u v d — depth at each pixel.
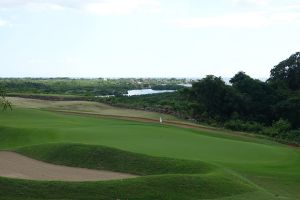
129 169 19.55
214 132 40.72
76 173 19.08
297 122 61.38
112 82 183.00
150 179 15.99
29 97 70.50
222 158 24.44
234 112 60.75
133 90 136.25
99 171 19.53
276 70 77.56
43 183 14.99
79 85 140.38
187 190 15.65
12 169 19.67
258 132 52.47
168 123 44.94
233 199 15.45
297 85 75.81
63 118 43.44
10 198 13.84
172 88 155.50
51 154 21.67
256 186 18.31
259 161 24.91
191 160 20.14
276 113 62.44
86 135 29.25
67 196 14.40
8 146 27.41
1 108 45.19
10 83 117.06
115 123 40.31
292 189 20.03
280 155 27.12
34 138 28.83
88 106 62.03
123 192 14.97
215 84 62.38
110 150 21.17
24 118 41.78
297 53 76.44
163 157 20.47
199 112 61.09
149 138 29.05
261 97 64.06
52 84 135.88
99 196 14.58
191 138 30.59
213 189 16.08
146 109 60.81
